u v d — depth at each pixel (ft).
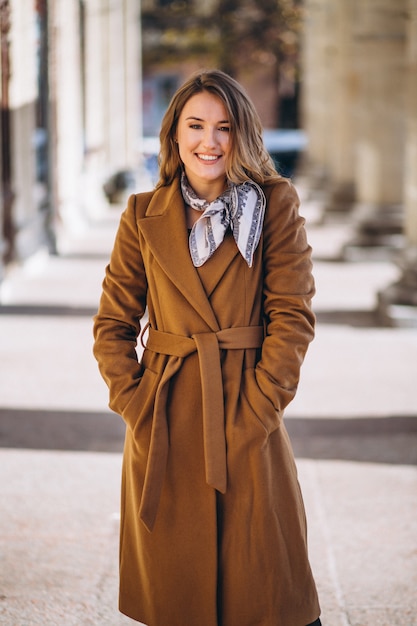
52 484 21.30
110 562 17.21
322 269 53.98
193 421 11.70
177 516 11.76
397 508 19.95
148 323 12.37
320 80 92.99
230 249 11.73
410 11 37.99
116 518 19.29
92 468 22.40
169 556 11.81
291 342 11.63
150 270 11.99
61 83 63.93
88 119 77.41
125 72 95.96
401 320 38.70
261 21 139.03
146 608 12.23
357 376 31.32
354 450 23.90
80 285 48.47
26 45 50.62
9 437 24.71
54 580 16.48
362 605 15.66
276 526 11.76
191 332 11.77
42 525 18.92
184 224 11.87
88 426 25.71
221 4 140.15
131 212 12.30
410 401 28.37
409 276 39.63
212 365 11.59
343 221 74.23
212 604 11.77
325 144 92.63
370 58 54.29
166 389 11.73
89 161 77.51
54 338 36.60
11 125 47.98
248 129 11.78
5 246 47.65
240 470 11.59
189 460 11.69
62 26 63.10
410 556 17.57
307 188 94.73
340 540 18.26
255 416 11.53
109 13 86.43
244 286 11.77
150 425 11.77
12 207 48.26
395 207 56.29
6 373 31.24
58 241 59.41
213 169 11.78
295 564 11.93
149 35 144.97
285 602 11.78
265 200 11.89
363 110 55.98
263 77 159.84
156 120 161.68
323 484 21.40
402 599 15.88
